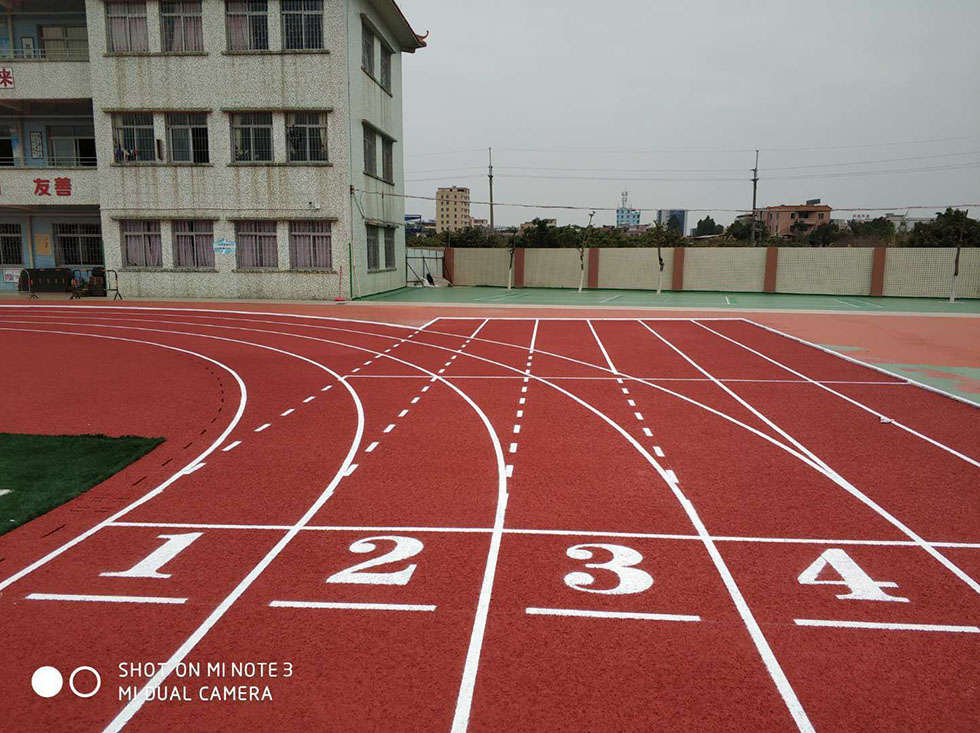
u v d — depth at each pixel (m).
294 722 3.96
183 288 31.73
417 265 42.12
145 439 9.66
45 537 6.46
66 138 33.53
